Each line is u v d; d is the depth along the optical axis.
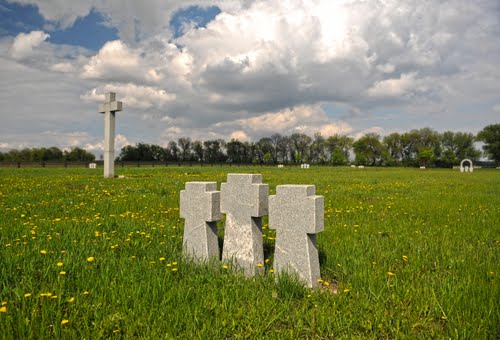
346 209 10.88
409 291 4.37
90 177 22.62
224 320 3.68
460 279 4.84
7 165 47.25
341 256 5.77
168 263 5.21
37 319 3.55
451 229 8.19
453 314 3.83
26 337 3.26
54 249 5.70
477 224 8.72
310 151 117.44
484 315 3.74
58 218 8.38
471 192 17.05
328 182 22.95
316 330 3.61
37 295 4.01
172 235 7.03
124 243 6.21
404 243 6.85
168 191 14.70
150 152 94.12
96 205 10.55
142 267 5.07
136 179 21.22
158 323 3.60
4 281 4.39
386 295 4.31
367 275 4.87
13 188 14.64
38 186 15.61
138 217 8.90
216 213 5.49
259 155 113.88
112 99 22.27
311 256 4.79
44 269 4.75
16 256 5.11
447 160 105.88
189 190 5.69
